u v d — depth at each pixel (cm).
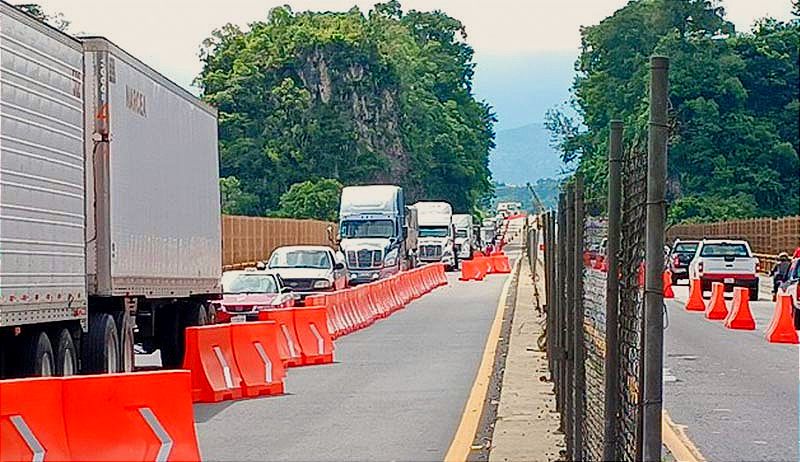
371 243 9975
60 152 2873
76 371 3034
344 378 3706
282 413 2969
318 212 16038
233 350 3309
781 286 6041
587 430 1972
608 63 16862
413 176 19412
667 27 16500
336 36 17625
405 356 4359
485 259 12238
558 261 2709
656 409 1348
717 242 8069
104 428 1830
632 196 1514
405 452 2398
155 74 3662
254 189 16562
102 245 3122
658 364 1346
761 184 14838
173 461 1872
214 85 17088
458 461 2283
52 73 2834
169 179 3828
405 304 7381
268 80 17288
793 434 2578
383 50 18600
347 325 5409
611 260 1591
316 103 17375
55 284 2795
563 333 2456
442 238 13725
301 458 2344
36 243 2673
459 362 4125
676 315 6425
